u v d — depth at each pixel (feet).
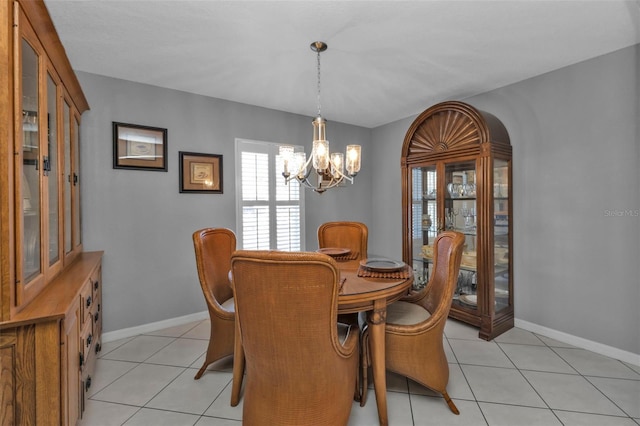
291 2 5.41
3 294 3.60
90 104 8.16
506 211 9.01
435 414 5.49
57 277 5.45
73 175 6.84
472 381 6.47
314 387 4.17
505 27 6.24
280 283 3.77
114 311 8.55
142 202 8.95
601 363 7.13
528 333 8.79
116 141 8.49
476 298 8.85
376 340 5.22
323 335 3.97
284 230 11.79
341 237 9.21
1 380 3.67
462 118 8.95
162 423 5.30
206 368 6.97
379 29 6.27
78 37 6.51
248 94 9.96
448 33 6.44
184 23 6.01
